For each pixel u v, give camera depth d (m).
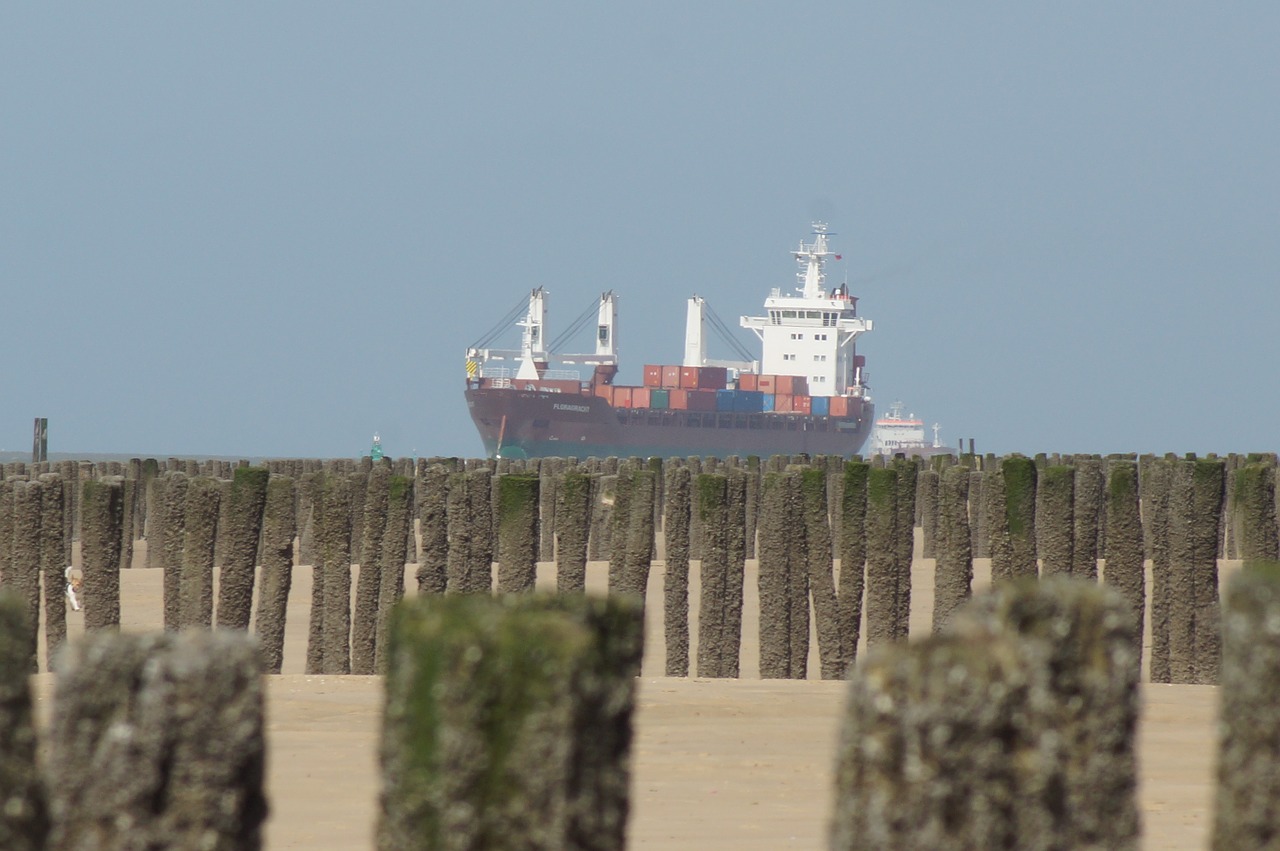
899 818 19.33
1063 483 78.06
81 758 20.88
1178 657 76.31
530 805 19.70
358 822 40.72
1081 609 21.25
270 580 82.06
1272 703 20.81
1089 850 20.58
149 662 20.95
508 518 77.75
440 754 19.98
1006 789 19.31
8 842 19.83
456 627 20.41
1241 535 80.06
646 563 83.94
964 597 77.88
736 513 80.69
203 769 20.36
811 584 80.88
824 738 54.75
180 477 110.12
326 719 59.38
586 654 20.11
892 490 79.31
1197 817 41.56
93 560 81.25
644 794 44.97
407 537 83.00
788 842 38.38
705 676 79.75
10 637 20.42
